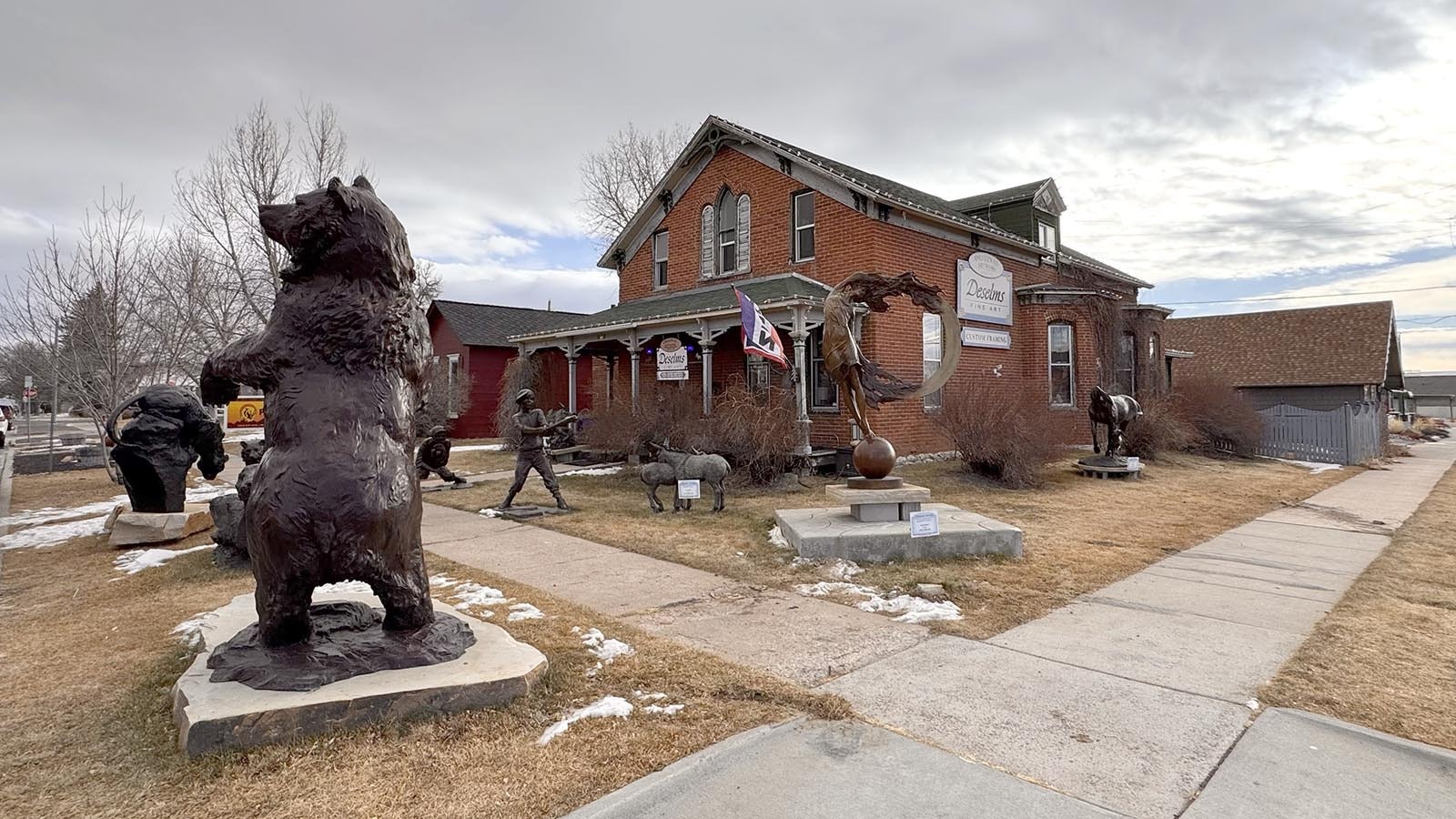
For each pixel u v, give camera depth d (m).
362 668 3.56
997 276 17.42
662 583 6.37
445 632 3.94
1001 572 6.67
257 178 19.11
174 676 4.04
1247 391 30.52
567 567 6.99
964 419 12.79
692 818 2.69
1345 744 3.30
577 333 17.62
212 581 6.50
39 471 17.67
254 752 3.08
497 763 3.05
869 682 4.07
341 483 3.43
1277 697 3.84
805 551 7.07
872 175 18.42
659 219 20.25
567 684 3.88
